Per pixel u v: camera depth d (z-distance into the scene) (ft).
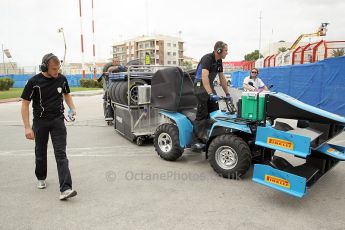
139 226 11.22
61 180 13.47
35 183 15.55
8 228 11.19
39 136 13.70
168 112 19.26
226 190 14.38
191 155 20.34
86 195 14.01
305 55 50.72
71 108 14.49
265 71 50.96
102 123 33.27
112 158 19.86
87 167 18.01
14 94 77.66
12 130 29.71
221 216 11.91
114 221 11.60
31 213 12.32
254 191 14.25
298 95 40.83
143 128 23.77
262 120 14.57
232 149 15.30
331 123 14.12
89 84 115.24
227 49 17.34
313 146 13.46
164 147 19.29
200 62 17.28
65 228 11.15
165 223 11.41
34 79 12.95
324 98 36.22
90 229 11.06
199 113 17.37
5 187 15.03
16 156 20.54
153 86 19.89
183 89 19.33
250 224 11.30
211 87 17.69
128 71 23.03
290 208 12.58
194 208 12.60
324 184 15.12
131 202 13.21
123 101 23.66
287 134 12.74
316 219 11.67
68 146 23.09
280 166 14.14
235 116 16.14
